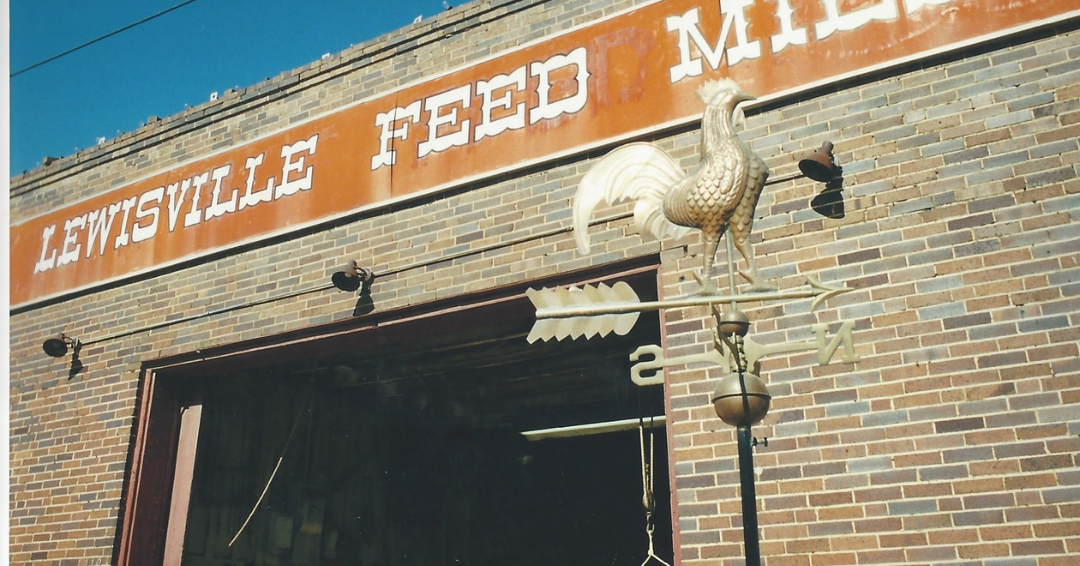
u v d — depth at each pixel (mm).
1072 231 4551
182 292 7629
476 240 6352
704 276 2910
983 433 4387
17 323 8547
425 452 10555
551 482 11273
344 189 7094
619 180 3850
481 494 11164
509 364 8375
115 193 8508
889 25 5375
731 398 2850
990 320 4574
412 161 6852
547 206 6152
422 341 7703
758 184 2932
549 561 11039
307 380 8797
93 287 8172
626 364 8195
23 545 7328
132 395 7449
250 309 7188
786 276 5141
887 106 5258
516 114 6504
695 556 4734
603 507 11008
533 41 6645
